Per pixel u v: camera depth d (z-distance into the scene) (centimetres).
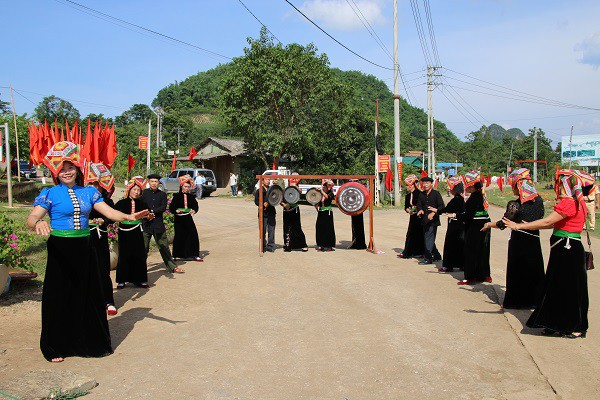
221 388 442
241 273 954
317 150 3234
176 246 1077
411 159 6153
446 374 478
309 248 1284
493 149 8938
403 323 639
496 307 716
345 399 423
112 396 424
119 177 3869
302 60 3000
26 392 414
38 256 987
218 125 7650
